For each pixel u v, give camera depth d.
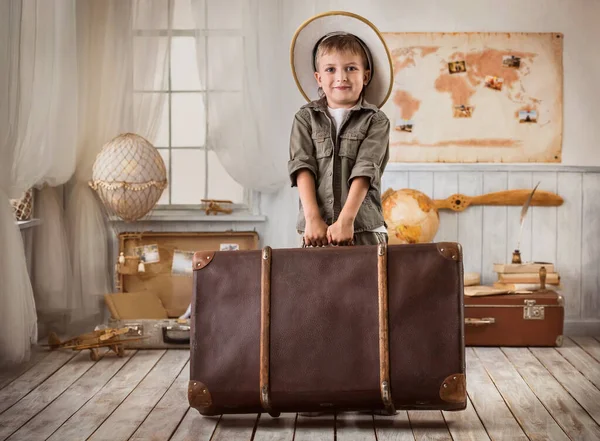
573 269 4.97
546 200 4.93
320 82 3.12
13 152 3.91
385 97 3.19
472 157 4.95
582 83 4.91
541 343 4.52
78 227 4.71
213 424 3.07
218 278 2.98
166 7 4.59
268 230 4.99
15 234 3.90
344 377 2.86
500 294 4.55
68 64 4.42
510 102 4.92
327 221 3.06
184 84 5.05
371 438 2.89
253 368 2.91
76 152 4.59
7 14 3.83
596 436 2.92
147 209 4.62
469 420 3.11
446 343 2.85
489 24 4.89
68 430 3.00
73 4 4.39
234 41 4.50
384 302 2.86
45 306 4.61
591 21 4.88
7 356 3.88
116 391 3.56
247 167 4.59
